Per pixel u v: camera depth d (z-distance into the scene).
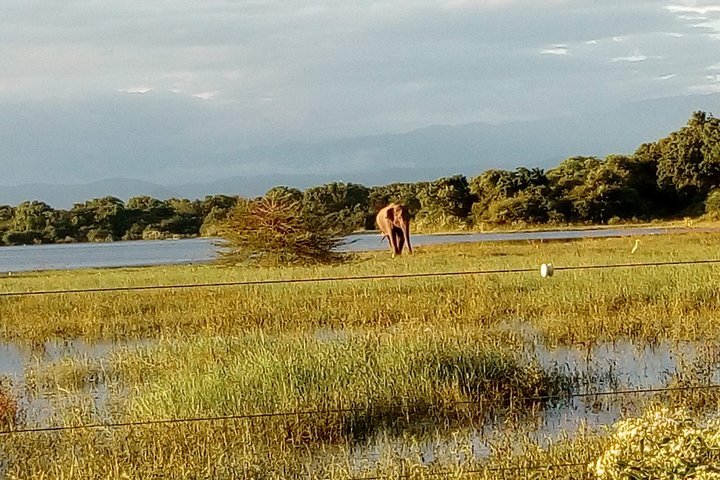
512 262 38.84
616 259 37.69
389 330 20.94
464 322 23.94
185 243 143.25
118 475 11.89
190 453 12.96
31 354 23.14
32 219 176.25
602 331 22.30
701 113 116.94
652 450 9.07
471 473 11.65
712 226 90.94
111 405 16.27
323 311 26.09
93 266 66.81
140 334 25.11
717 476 8.63
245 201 48.81
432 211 126.19
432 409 15.84
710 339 20.84
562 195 116.06
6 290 34.66
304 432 14.70
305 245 46.88
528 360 18.38
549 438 13.05
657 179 114.88
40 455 13.41
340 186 143.00
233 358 18.17
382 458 12.95
